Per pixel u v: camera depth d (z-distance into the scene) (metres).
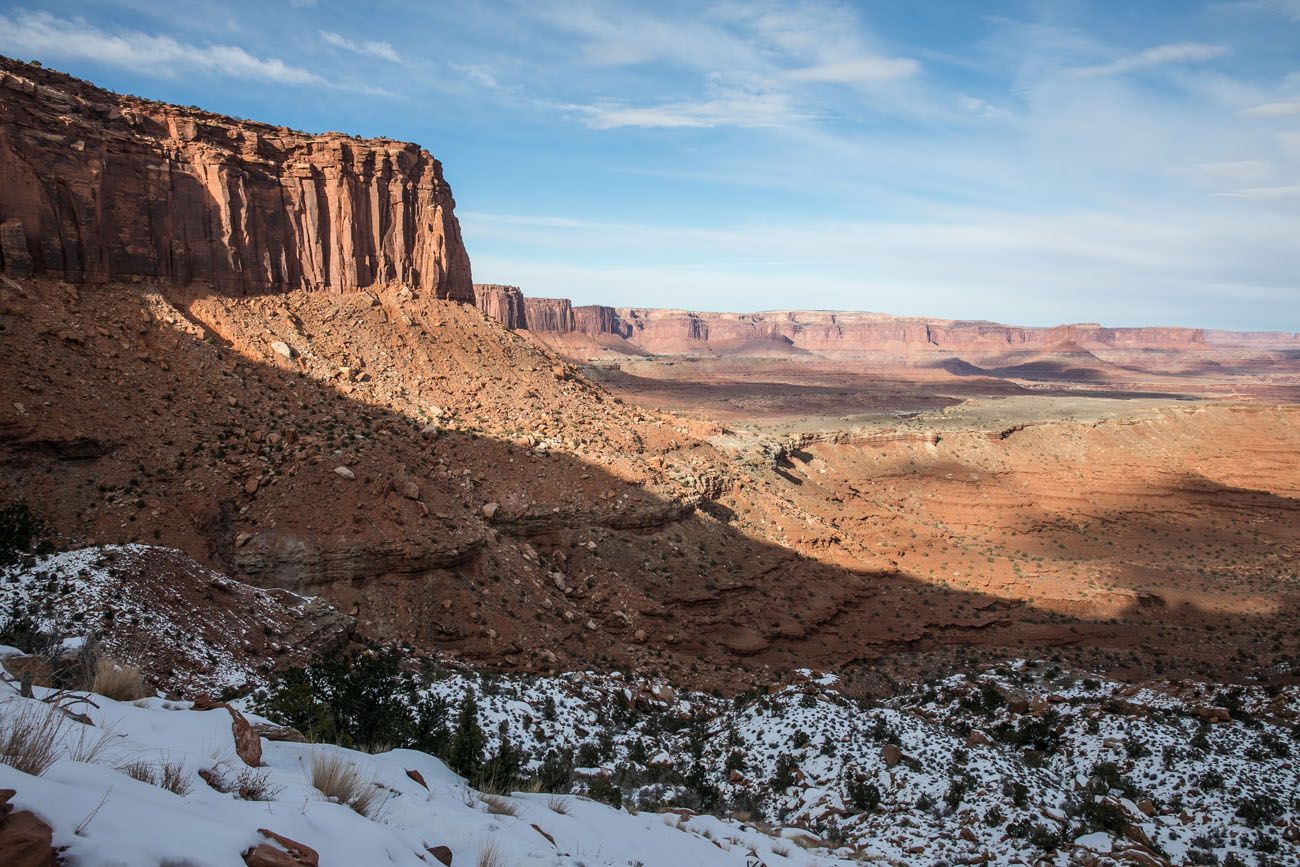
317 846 7.06
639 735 46.56
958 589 81.19
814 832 34.47
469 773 22.00
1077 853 31.20
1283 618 81.44
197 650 37.44
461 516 58.62
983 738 44.12
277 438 57.81
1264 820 37.25
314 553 50.03
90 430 50.44
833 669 63.50
